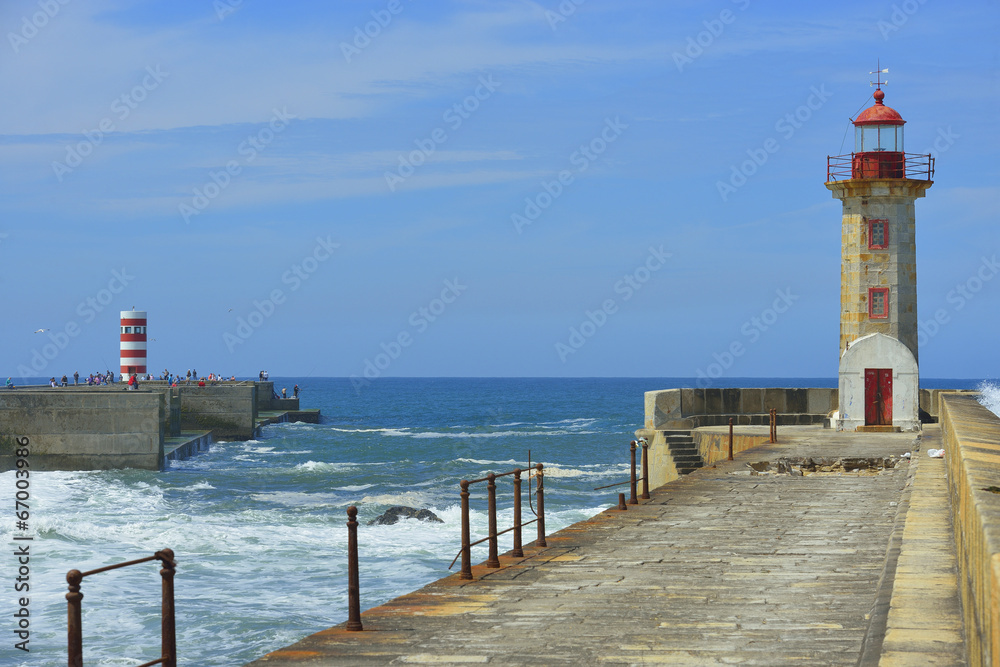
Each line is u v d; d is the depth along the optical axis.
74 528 20.95
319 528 22.38
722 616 7.33
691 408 26.81
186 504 27.73
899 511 11.65
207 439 53.69
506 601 7.91
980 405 17.47
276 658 6.25
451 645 6.54
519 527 10.01
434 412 105.88
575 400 141.12
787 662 6.03
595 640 6.64
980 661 4.13
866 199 25.50
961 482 6.25
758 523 11.97
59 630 13.58
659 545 10.53
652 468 25.05
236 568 17.89
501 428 72.69
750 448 20.98
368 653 6.36
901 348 25.36
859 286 25.67
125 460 37.06
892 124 25.59
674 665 6.02
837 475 16.78
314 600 15.53
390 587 16.41
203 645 13.12
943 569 7.36
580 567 9.36
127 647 12.95
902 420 25.34
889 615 6.04
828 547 10.35
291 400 83.31
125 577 16.95
